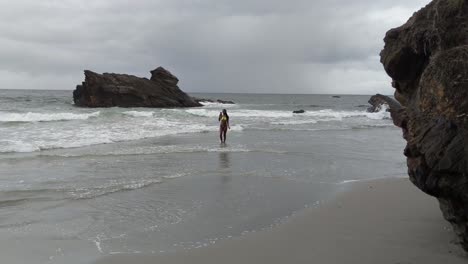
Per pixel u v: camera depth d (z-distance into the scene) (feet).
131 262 19.31
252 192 33.45
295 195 32.50
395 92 23.30
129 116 101.30
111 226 24.57
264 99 383.04
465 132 14.23
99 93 167.32
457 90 14.49
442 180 15.17
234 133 80.02
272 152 55.72
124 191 33.09
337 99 407.44
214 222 25.50
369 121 120.88
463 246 17.71
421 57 19.70
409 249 19.70
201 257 19.93
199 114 119.14
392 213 26.35
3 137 59.67
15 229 23.75
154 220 25.84
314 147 61.57
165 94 184.14
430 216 25.26
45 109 135.64
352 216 26.16
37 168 41.63
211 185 35.76
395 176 40.27
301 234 23.00
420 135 15.87
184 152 54.19
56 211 27.45
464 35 16.46
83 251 20.59
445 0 17.40
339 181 37.81
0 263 18.98
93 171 40.73
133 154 51.62
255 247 21.17
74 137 63.36
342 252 19.98
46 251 20.56
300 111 153.28
